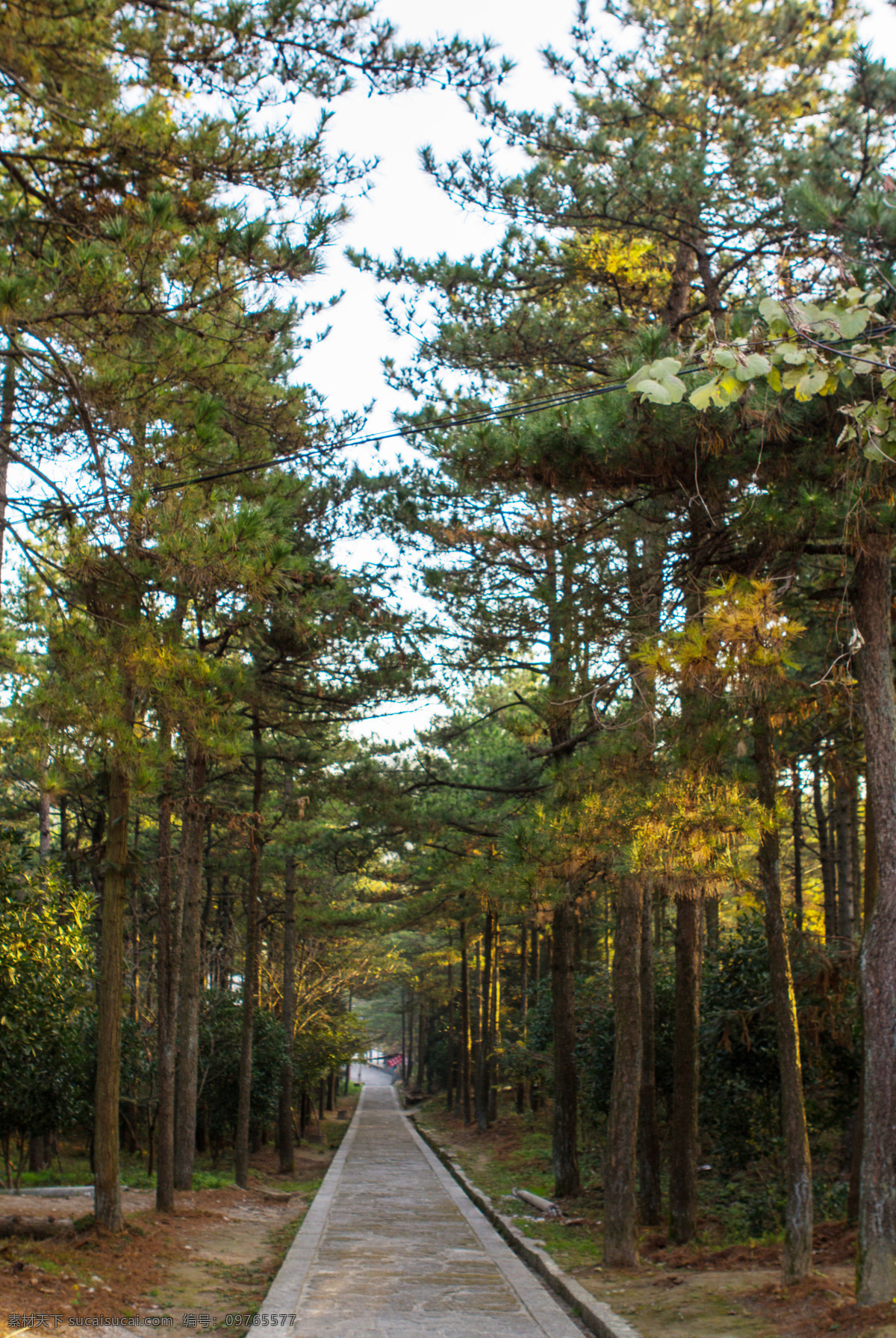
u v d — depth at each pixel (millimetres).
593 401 7805
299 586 8125
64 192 7867
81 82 7125
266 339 8516
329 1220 14047
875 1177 7117
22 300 6625
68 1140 28797
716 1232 12844
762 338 4406
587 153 11562
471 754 25125
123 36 7250
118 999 10773
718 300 11609
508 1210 15656
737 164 10781
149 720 8859
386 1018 101500
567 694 10352
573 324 13086
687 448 7484
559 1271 10539
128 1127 25703
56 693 7637
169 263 7438
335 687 17609
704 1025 14266
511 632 15906
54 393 8125
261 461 10383
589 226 11844
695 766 8078
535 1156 23391
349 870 21500
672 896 10828
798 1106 8648
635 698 8516
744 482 7891
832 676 8430
